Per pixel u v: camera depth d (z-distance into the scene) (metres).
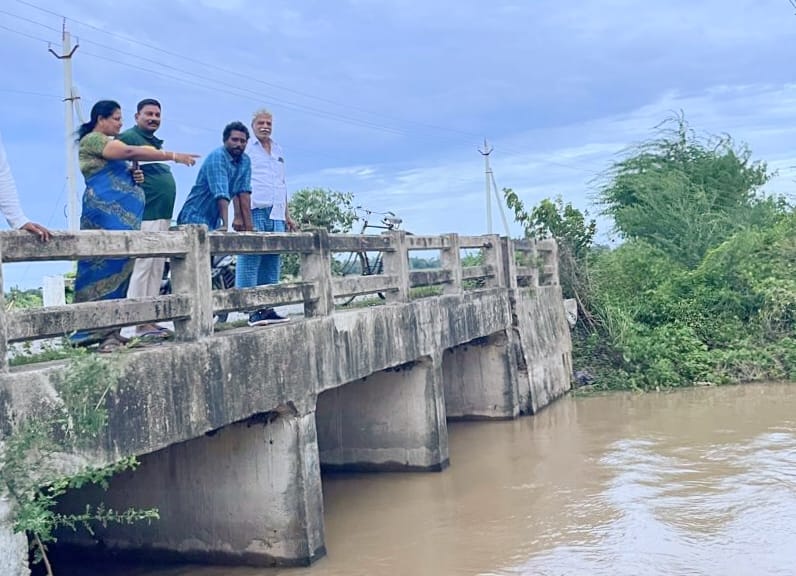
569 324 17.39
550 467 10.50
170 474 7.76
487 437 12.59
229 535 7.58
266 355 6.99
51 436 4.85
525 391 14.07
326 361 7.96
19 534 4.61
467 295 12.00
